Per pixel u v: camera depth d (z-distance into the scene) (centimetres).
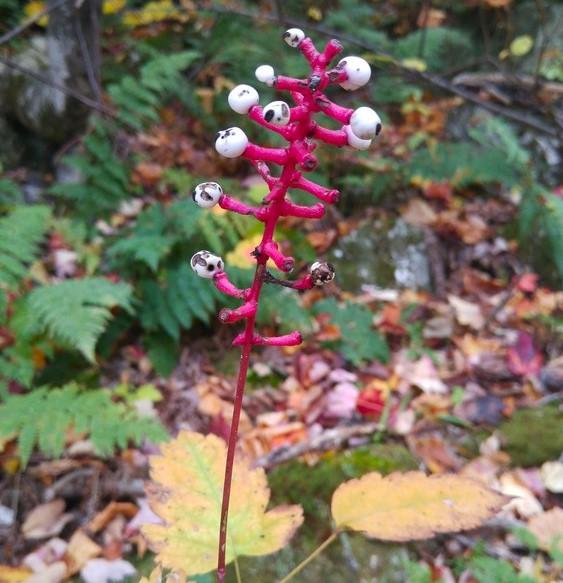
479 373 64
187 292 61
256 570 42
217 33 88
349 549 44
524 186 79
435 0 112
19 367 53
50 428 47
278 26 86
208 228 63
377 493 25
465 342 68
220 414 58
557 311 74
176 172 79
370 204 85
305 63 83
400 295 76
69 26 73
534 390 62
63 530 48
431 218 84
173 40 99
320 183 79
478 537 46
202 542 25
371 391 61
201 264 20
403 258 79
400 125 98
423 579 38
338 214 83
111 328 61
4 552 46
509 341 69
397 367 64
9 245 54
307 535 45
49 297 53
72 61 75
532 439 56
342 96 92
